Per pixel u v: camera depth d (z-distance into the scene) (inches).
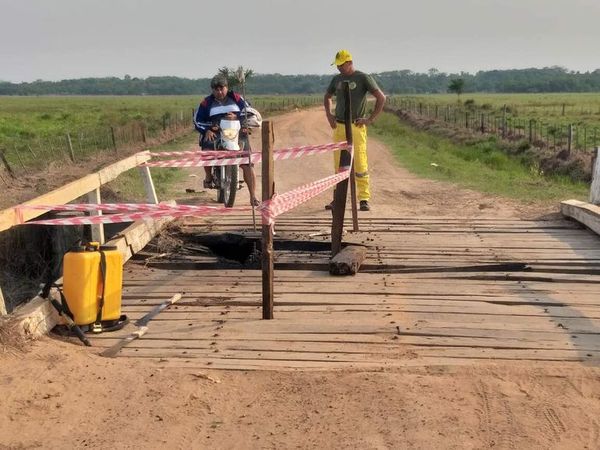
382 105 392.5
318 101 4421.8
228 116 398.3
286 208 245.6
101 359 202.8
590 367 192.2
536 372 188.9
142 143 977.5
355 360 200.1
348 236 354.9
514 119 1744.6
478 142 979.9
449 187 544.1
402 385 182.7
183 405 176.6
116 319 229.3
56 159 724.0
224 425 167.2
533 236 354.6
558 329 222.5
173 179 620.7
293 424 166.7
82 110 3009.4
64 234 404.5
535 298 255.4
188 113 1995.6
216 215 404.8
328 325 228.2
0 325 203.2
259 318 236.4
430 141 1067.3
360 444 156.9
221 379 189.3
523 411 170.1
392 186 553.0
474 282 279.4
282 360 200.8
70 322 219.3
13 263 399.5
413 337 217.3
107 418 170.7
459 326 225.9
